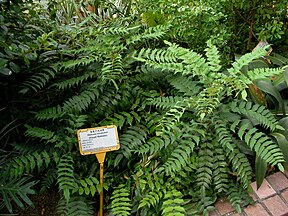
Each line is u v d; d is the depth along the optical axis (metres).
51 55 1.71
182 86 1.58
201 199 1.41
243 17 2.01
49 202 1.50
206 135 1.47
